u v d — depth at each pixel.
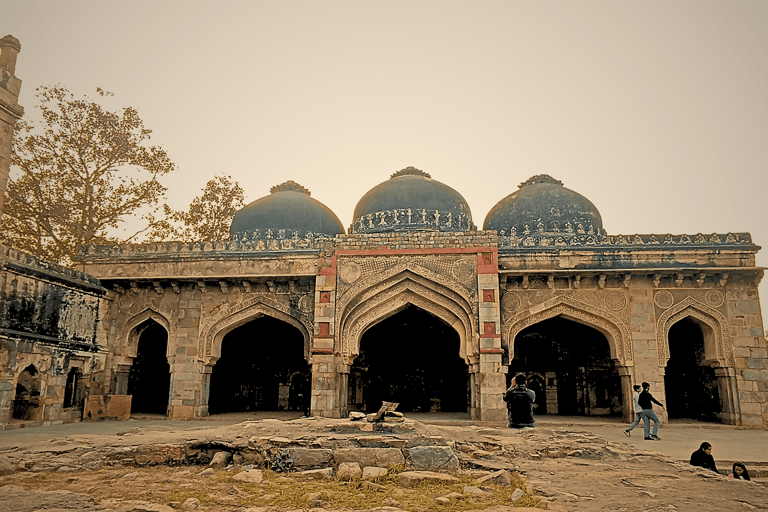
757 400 10.79
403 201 13.80
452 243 11.52
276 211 14.57
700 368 12.26
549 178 14.85
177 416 11.73
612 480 4.83
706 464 5.72
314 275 11.79
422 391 14.28
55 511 3.64
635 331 11.28
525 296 11.65
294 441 5.41
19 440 7.17
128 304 12.50
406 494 4.29
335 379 11.18
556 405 13.66
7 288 9.35
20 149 15.75
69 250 16.02
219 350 12.25
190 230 18.36
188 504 3.93
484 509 3.86
